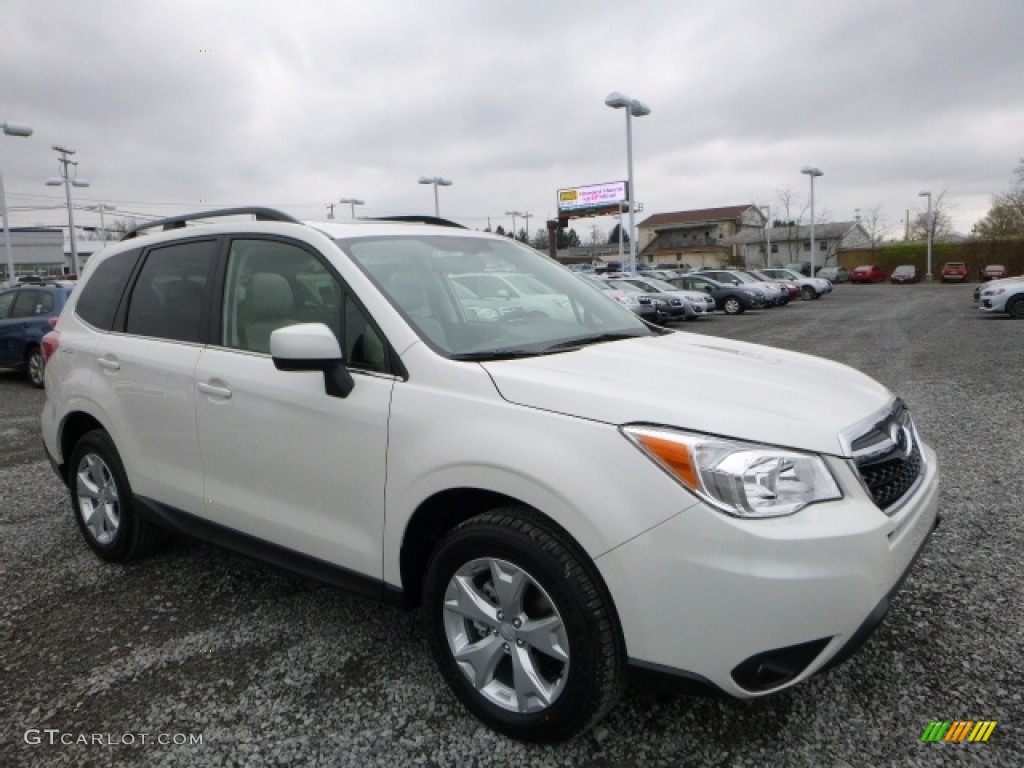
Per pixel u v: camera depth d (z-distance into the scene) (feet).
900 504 8.05
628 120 80.84
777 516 6.95
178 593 12.04
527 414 7.80
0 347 36.42
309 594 11.93
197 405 10.83
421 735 8.36
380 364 9.07
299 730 8.50
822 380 9.09
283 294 10.25
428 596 8.60
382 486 8.77
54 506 16.66
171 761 8.05
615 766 7.80
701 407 7.44
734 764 7.79
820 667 7.16
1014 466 17.56
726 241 262.67
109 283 13.30
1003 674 9.22
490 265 11.47
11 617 11.31
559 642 7.62
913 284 162.81
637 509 7.06
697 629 6.93
